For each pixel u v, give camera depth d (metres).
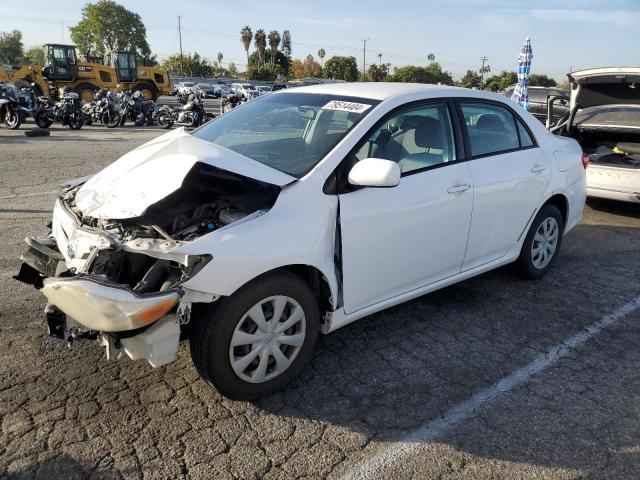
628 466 2.62
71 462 2.50
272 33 101.75
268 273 2.86
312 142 3.35
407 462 2.61
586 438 2.81
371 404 3.04
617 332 3.98
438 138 3.76
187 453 2.59
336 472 2.53
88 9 97.31
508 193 4.16
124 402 2.93
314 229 2.97
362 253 3.23
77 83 26.86
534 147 4.55
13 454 2.52
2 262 4.77
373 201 3.23
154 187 2.95
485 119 4.16
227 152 3.38
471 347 3.69
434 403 3.06
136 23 100.12
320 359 3.47
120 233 2.89
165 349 2.62
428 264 3.70
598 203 8.03
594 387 3.27
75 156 11.12
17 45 104.62
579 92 7.46
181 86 51.62
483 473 2.55
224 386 2.84
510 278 4.93
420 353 3.59
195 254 2.58
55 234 3.33
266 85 55.25
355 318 3.36
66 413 2.82
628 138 7.48
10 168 9.42
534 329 3.99
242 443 2.68
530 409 3.03
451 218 3.72
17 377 3.09
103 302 2.46
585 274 5.12
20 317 3.77
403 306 4.29
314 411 2.95
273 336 2.94
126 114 19.20
